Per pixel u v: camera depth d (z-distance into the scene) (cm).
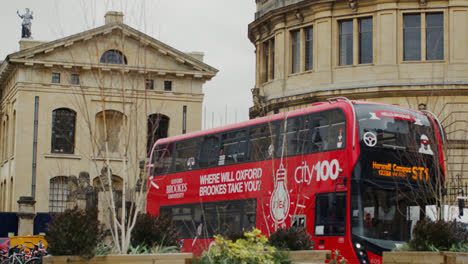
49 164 6438
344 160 2650
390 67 5225
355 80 5331
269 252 1891
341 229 2600
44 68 6475
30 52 6366
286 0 5744
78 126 6469
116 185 6353
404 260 1958
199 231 3238
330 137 2738
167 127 6800
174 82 6831
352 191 2602
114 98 6362
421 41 5216
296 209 2759
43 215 6106
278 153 2930
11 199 6638
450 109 4819
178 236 1967
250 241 1872
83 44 6450
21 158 6406
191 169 3381
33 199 5934
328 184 2691
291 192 2827
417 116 2870
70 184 5809
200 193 3291
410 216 2694
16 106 6500
